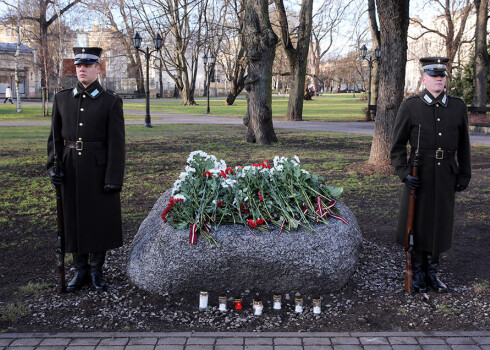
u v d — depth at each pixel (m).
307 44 24.39
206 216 4.23
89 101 4.28
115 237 4.46
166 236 4.22
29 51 51.78
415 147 4.39
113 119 4.30
